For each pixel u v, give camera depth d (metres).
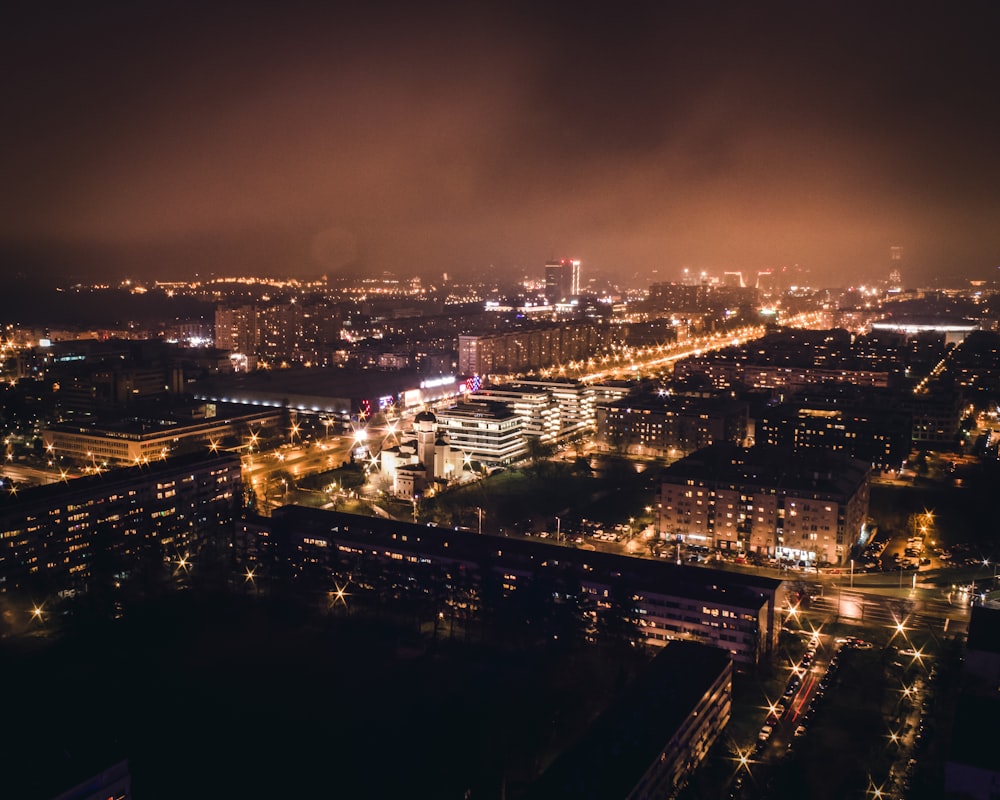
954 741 169.50
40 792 158.00
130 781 179.88
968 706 183.25
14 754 173.00
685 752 192.75
